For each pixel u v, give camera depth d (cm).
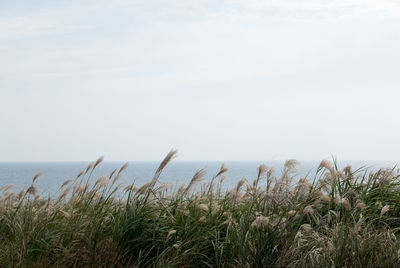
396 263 470
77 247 544
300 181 604
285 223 517
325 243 515
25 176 7106
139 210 567
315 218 597
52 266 518
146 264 542
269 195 542
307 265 481
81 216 575
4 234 589
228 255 523
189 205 618
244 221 543
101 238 535
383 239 523
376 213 630
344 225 534
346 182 675
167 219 585
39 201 642
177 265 514
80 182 633
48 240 546
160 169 572
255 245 505
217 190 685
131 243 549
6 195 685
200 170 597
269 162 618
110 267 512
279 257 489
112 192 595
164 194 642
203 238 545
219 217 589
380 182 675
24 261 502
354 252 485
